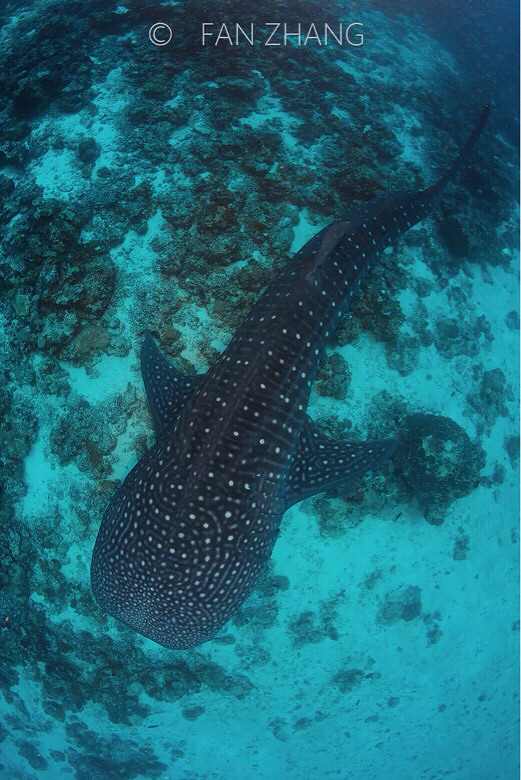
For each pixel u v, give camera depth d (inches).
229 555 146.3
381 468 224.1
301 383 163.5
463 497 240.2
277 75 296.4
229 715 226.7
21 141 276.7
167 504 146.0
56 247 228.4
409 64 354.6
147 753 237.5
